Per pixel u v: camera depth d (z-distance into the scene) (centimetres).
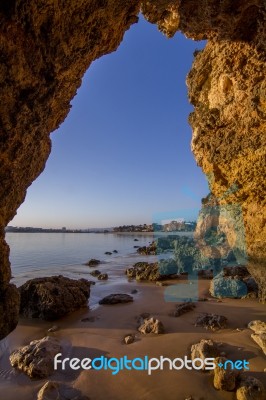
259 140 805
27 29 333
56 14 363
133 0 504
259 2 650
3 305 372
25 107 361
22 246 4678
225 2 664
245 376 531
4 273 383
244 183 888
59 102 491
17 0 297
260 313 895
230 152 897
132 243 5856
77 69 484
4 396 544
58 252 3716
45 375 602
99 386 555
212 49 951
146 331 802
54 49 390
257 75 777
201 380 554
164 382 553
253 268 965
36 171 496
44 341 716
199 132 1023
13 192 409
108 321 928
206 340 674
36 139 435
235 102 870
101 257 3152
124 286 1504
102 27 481
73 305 1065
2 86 319
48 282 1097
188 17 765
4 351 741
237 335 728
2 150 348
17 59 325
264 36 707
